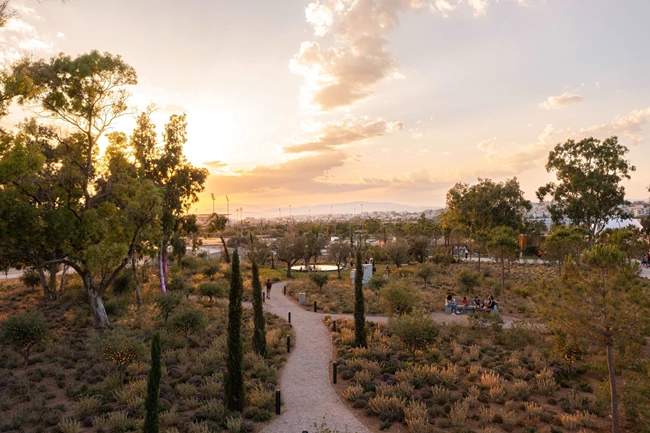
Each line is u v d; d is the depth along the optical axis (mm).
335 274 56375
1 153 19141
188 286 39781
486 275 48312
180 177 34000
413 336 18656
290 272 53500
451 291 38219
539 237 73125
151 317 27172
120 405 14328
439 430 12445
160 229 28406
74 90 23844
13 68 20875
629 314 11078
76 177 23750
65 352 20266
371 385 15852
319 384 16719
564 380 16391
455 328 24312
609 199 54062
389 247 57688
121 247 23125
